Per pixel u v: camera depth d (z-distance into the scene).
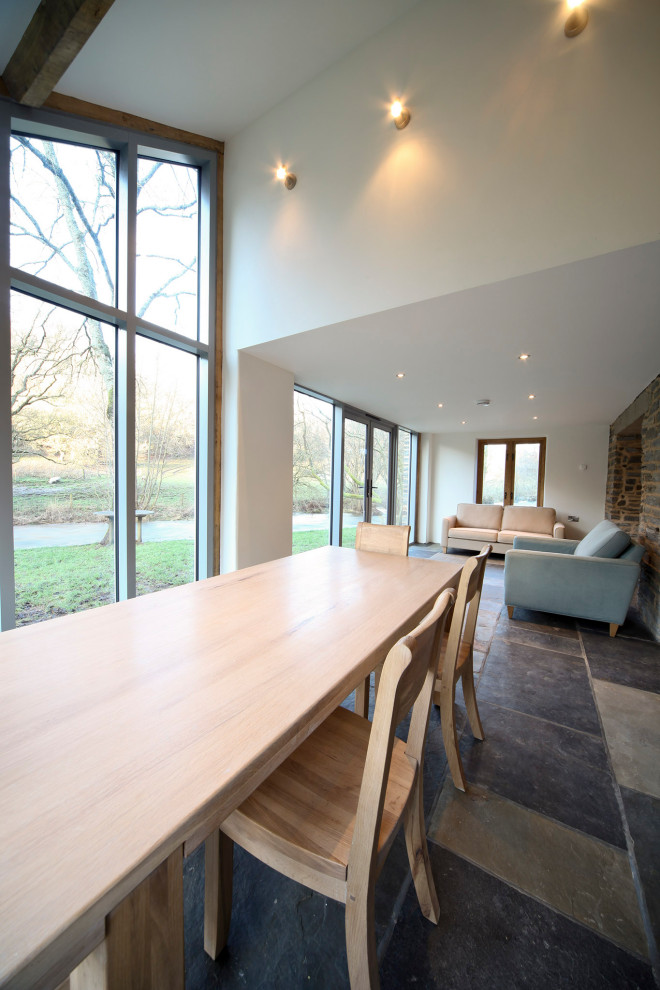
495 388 4.05
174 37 2.02
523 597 3.19
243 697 0.70
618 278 1.83
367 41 2.21
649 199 1.54
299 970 0.84
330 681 0.76
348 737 0.94
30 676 0.76
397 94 2.12
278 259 2.67
